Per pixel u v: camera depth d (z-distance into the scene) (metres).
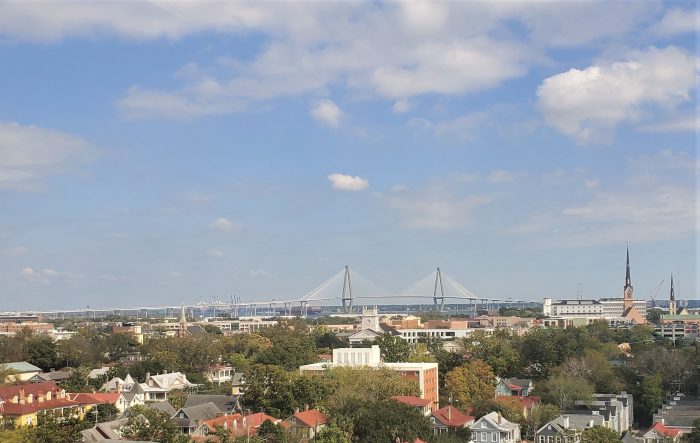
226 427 175.50
